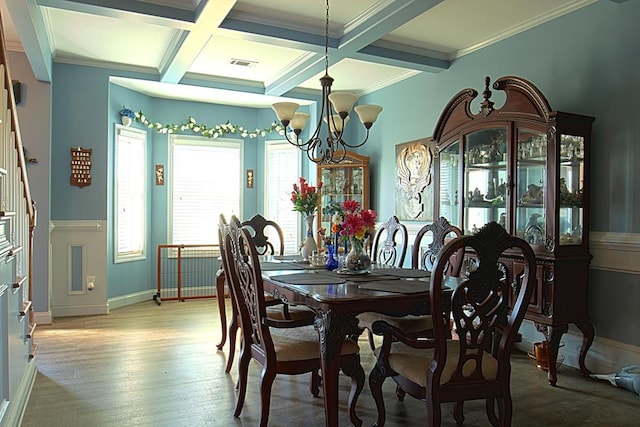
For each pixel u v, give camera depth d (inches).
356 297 87.4
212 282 261.0
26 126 183.3
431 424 80.1
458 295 79.2
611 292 132.0
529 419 104.2
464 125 158.9
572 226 131.8
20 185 114.7
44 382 123.8
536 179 134.6
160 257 241.0
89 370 133.5
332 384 85.6
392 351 95.6
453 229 131.3
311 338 101.0
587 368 136.2
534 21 153.0
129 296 229.9
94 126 203.6
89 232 204.2
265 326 93.7
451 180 166.6
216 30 149.0
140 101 236.1
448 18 152.6
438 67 187.0
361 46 162.9
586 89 138.6
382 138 230.4
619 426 101.1
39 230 185.6
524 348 156.1
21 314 105.7
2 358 85.1
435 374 79.6
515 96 140.0
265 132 264.2
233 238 101.5
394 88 221.8
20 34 138.9
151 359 143.7
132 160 233.8
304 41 159.5
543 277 129.2
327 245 130.6
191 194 256.5
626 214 128.8
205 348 155.6
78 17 154.7
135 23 159.5
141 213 239.9
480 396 82.8
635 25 127.0
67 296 201.6
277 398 115.5
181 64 186.2
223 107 260.7
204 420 102.4
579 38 140.6
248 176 268.7
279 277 109.9
